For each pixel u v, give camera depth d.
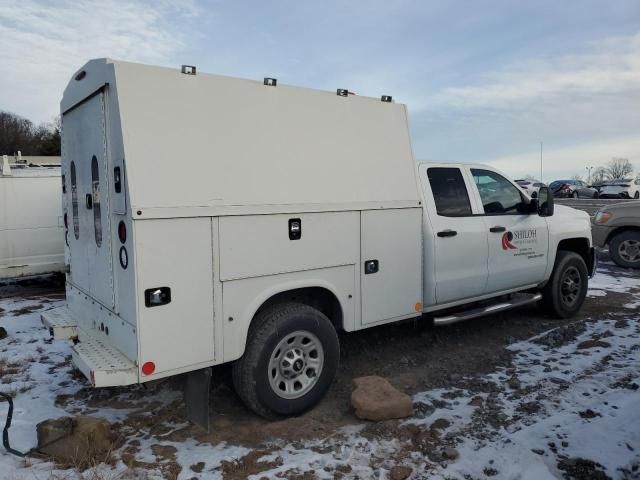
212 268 3.66
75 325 4.39
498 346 5.83
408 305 4.99
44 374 5.03
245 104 3.85
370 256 4.64
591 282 9.44
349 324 4.52
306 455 3.58
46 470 3.30
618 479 3.27
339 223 4.38
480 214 5.76
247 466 3.43
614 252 11.08
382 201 4.70
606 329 6.39
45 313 4.89
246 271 3.83
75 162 4.39
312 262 4.21
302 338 4.18
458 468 3.42
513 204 6.24
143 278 3.38
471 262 5.58
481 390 4.66
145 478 3.26
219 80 3.73
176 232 3.49
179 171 3.51
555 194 39.19
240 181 3.79
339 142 4.41
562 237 6.72
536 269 6.37
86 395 4.57
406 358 5.45
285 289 4.06
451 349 5.75
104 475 3.27
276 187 3.98
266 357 3.93
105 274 3.88
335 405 4.42
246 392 3.92
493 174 6.11
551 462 3.47
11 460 3.42
